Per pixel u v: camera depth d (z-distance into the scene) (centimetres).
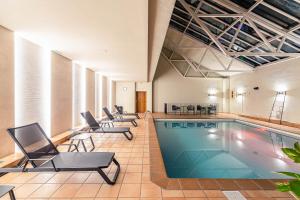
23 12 287
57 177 304
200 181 288
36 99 472
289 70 897
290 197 244
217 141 716
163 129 917
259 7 643
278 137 757
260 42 851
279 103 958
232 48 1029
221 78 1547
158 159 380
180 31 1101
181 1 696
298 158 96
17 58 405
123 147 481
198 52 1254
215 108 1451
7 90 360
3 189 190
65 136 536
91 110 898
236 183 282
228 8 707
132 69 850
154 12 332
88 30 365
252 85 1191
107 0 255
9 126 364
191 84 1566
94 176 308
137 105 1579
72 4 264
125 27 351
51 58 523
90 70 877
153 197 244
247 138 755
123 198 242
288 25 667
